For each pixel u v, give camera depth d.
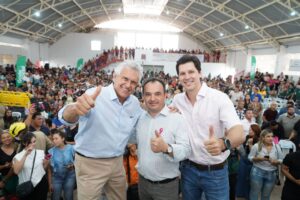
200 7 16.30
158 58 21.41
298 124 4.49
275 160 3.21
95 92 1.41
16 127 3.19
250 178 3.46
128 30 24.67
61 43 23.44
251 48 19.84
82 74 17.92
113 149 1.67
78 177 1.71
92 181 1.68
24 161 2.82
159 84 1.68
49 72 17.86
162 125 1.71
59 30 21.03
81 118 1.62
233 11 14.60
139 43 25.06
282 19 12.49
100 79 13.81
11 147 3.22
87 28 24.52
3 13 12.81
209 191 1.85
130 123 1.73
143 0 17.91
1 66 15.04
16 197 2.81
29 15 14.44
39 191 2.92
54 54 23.53
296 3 10.31
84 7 17.64
